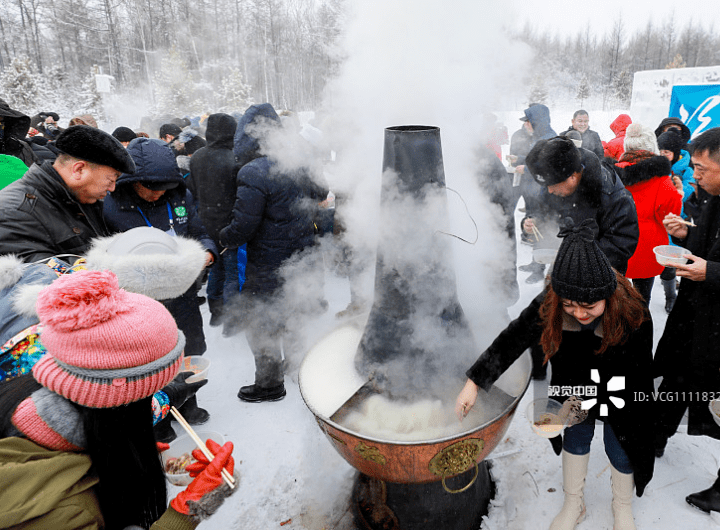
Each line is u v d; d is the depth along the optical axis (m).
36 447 0.93
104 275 0.96
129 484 1.01
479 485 1.94
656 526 1.88
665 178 2.77
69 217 1.84
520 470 2.18
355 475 2.12
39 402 0.93
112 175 1.87
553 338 1.53
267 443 2.46
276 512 2.03
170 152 2.42
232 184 3.50
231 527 1.97
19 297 1.24
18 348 1.17
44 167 1.79
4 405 0.97
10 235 1.68
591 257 1.39
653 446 1.71
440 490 1.79
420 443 1.36
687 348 1.93
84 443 0.96
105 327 0.90
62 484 0.90
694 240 2.01
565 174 1.97
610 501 2.02
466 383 1.62
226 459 1.16
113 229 2.40
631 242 2.04
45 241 1.77
